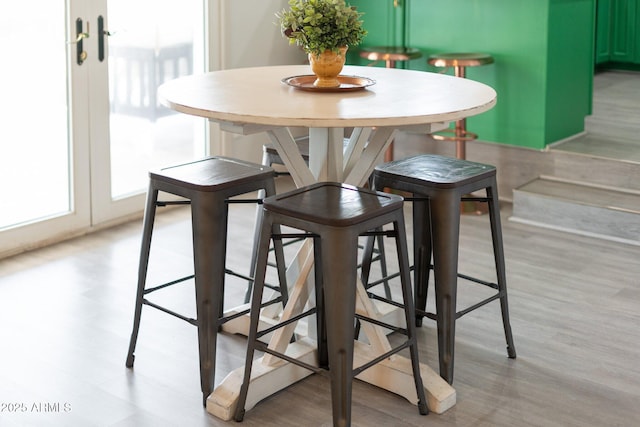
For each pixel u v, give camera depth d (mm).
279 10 6043
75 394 3211
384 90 3373
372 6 6055
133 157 5188
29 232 4637
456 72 5402
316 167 3340
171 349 3578
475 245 4824
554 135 5590
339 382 2779
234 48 5727
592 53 5852
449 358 3240
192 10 5391
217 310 3141
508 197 5680
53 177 4750
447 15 5742
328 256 2721
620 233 4926
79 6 4656
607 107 6711
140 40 5086
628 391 3281
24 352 3516
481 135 5711
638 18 7770
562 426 3037
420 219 3602
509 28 5484
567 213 5074
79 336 3670
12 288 4148
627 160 5203
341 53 3359
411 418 3072
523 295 4148
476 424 3043
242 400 3037
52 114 4680
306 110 2951
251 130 3076
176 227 5086
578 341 3682
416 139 5980
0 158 4500
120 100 5031
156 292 4121
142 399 3189
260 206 3736
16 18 4426
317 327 3318
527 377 3375
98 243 4785
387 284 3775
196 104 3037
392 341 3645
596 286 4273
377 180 3348
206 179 3135
